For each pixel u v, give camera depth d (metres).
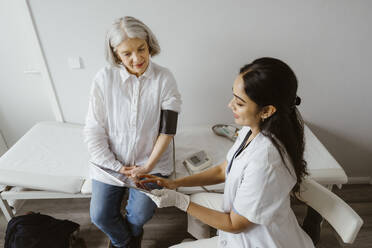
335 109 1.78
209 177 1.14
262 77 0.69
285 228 0.90
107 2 1.39
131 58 1.06
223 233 1.00
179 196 0.96
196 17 1.45
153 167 1.25
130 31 0.99
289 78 0.71
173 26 1.48
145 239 1.57
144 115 1.19
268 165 0.77
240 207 0.82
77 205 1.77
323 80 1.67
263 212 0.80
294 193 0.94
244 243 0.91
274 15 1.46
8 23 1.56
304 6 1.43
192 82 1.68
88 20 1.44
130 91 1.16
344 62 1.60
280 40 1.54
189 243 1.05
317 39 1.53
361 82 1.67
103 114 1.22
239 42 1.54
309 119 1.83
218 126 1.75
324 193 0.92
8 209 1.50
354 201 1.84
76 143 1.61
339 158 2.00
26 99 1.87
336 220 0.89
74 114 1.81
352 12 1.44
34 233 1.30
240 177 0.86
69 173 1.38
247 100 0.75
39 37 1.49
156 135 1.28
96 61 1.59
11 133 2.03
